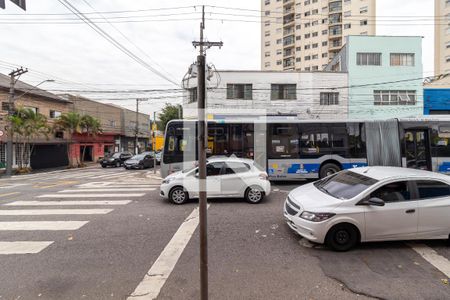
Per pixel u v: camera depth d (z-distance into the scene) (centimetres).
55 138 2730
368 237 495
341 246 492
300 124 1174
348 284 381
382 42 2486
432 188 519
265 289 367
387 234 497
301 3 6128
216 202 874
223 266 435
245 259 461
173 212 763
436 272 417
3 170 2191
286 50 6356
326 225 487
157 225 646
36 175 1973
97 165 3050
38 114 2255
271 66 6544
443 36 4778
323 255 477
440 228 504
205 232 279
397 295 354
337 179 615
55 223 665
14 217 719
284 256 472
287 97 2433
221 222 665
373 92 2472
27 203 887
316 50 5981
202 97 276
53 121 2714
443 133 1173
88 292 362
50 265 442
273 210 775
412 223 499
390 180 517
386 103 2478
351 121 1182
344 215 488
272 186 1172
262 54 6669
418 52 2489
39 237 570
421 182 520
